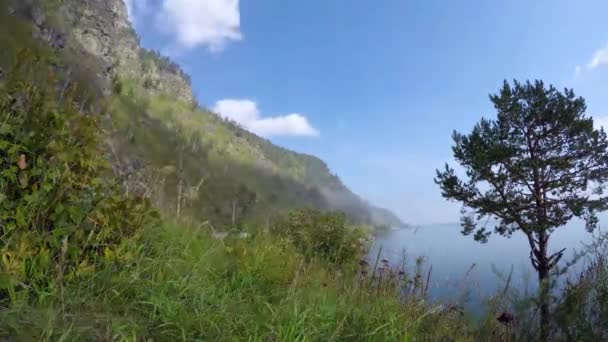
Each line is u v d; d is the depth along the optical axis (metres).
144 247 3.34
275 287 4.23
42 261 2.42
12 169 2.48
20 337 1.90
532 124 16.58
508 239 15.36
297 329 2.83
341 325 3.17
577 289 3.36
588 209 14.97
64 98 2.88
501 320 3.38
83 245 2.84
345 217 8.94
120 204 3.19
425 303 4.10
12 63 2.68
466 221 16.41
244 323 2.87
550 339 3.29
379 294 4.47
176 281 3.07
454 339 3.61
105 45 122.50
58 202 2.66
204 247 4.30
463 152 17.14
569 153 16.12
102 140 3.17
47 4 82.06
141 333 2.35
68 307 2.37
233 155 172.38
